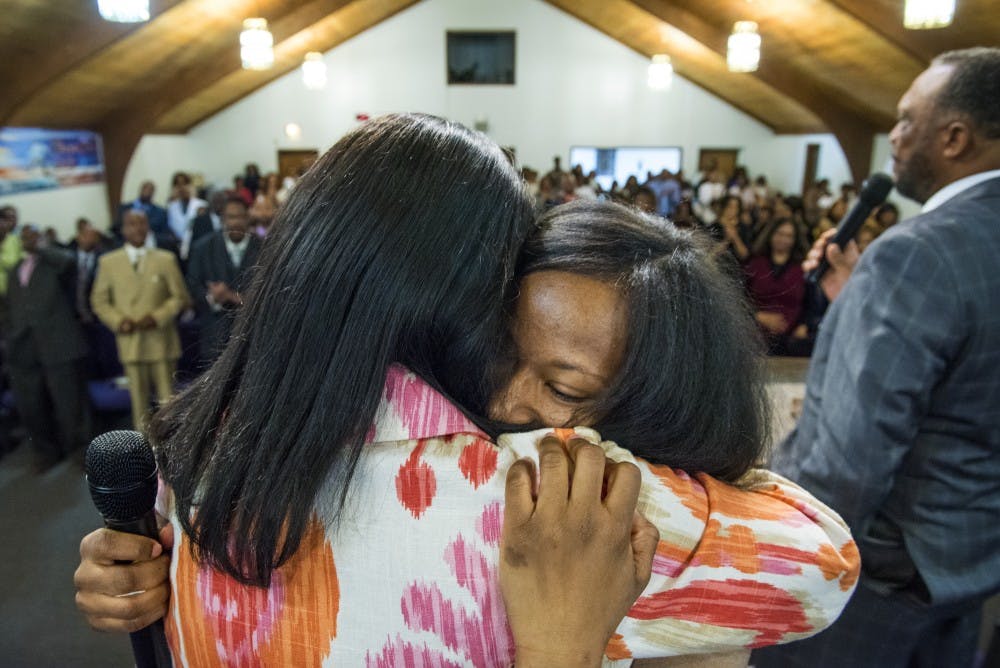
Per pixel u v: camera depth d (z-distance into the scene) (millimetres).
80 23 5148
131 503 537
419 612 442
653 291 492
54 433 3303
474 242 456
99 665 1931
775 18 6078
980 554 991
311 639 456
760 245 3617
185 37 6312
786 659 1176
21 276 3121
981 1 3934
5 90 5434
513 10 9391
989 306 894
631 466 408
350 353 428
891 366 918
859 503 966
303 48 8883
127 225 3219
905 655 1073
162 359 3324
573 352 494
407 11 9383
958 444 963
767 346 644
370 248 430
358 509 451
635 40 9109
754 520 492
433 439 461
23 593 2256
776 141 9914
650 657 500
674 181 7180
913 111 1070
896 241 952
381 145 461
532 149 9891
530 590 383
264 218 4871
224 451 454
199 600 493
